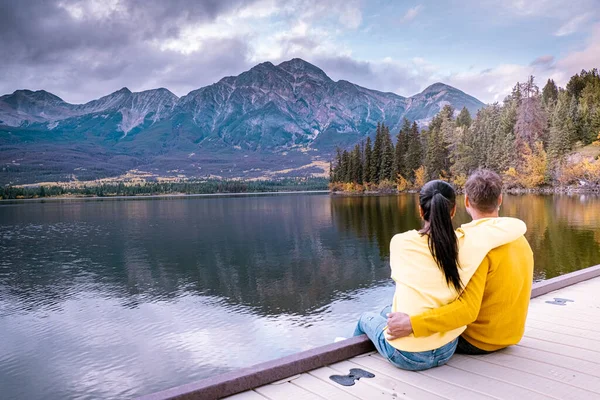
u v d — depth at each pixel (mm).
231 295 21734
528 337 3516
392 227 46469
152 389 11305
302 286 22859
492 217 2820
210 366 12617
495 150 92688
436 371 2869
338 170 150000
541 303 4582
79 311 19672
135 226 62000
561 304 4520
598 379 2707
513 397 2484
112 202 163125
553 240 29906
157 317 18250
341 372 2916
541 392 2547
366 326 3213
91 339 15500
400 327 2617
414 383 2705
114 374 12328
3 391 11500
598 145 88062
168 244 42031
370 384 2707
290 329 15773
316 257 31219
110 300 21672
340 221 55594
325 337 14773
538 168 87625
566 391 2555
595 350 3197
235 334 15438
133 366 12859
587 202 61531
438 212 2586
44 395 11219
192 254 35344
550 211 49781
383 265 27250
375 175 120938
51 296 22844
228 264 30406
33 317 18797
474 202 2828
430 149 101562
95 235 52125
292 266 28469
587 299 4691
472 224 2793
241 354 13492
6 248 42562
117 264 32094
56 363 13336
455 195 2711
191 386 2500
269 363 2852
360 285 22344
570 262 22891
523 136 93125
